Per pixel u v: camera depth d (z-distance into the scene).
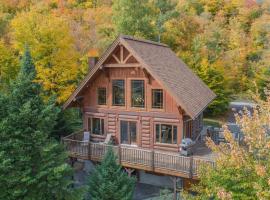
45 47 27.75
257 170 9.35
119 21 43.94
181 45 50.19
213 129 27.00
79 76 34.06
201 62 42.69
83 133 25.77
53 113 14.99
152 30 45.28
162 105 22.34
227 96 44.25
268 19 58.56
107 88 24.39
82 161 25.50
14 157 13.84
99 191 16.42
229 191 10.31
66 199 14.95
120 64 22.88
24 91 14.59
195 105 22.03
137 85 23.22
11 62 28.42
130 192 16.91
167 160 19.44
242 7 64.25
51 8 54.19
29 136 14.13
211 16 62.84
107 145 21.53
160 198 20.20
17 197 13.98
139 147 23.44
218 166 11.27
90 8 56.03
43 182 14.04
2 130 13.67
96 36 45.62
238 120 11.52
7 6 51.59
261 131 10.34
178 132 21.83
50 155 14.52
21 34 27.77
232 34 56.22
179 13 53.28
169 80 21.98
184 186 20.50
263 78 47.66
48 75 27.66
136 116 23.36
